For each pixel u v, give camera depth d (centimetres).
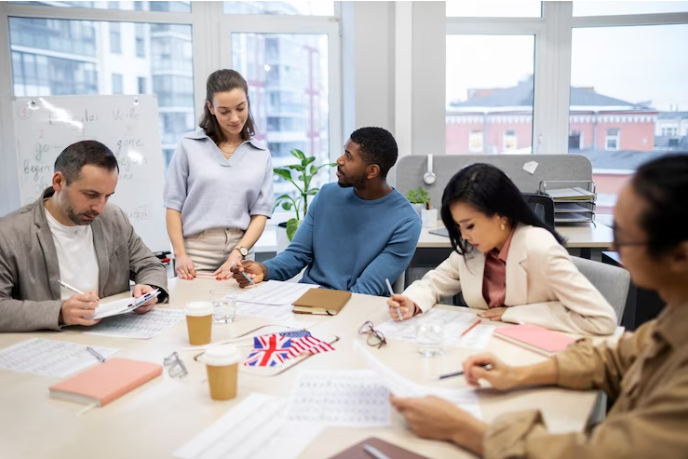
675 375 73
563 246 160
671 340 78
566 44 394
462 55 398
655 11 386
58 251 172
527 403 103
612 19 387
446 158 346
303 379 115
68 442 91
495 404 103
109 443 91
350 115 374
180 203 235
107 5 356
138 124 317
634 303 260
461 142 407
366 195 210
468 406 102
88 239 178
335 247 211
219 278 207
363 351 112
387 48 361
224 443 91
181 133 377
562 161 341
